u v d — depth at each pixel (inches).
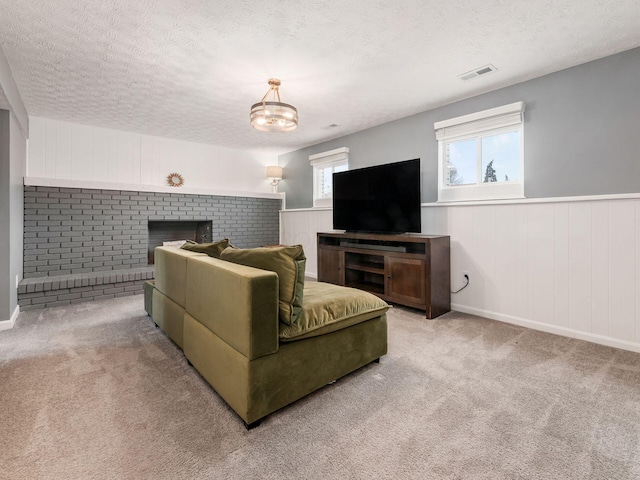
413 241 124.4
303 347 64.8
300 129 171.8
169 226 207.6
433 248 120.4
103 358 86.4
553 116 105.7
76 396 67.6
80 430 56.7
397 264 129.6
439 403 65.3
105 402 65.5
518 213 113.3
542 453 51.2
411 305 125.0
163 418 60.4
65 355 88.0
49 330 108.1
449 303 130.5
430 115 140.9
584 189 99.9
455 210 130.8
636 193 90.0
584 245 99.4
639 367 80.7
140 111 145.0
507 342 97.6
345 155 182.7
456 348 93.0
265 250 66.4
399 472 47.5
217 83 115.3
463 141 132.6
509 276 116.0
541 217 108.0
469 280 126.9
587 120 99.0
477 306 124.8
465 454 51.1
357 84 115.7
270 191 240.4
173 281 92.7
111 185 166.1
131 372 78.4
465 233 127.8
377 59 97.9
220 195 206.4
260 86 117.7
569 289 102.6
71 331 107.3
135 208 174.2
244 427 58.0
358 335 76.4
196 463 49.3
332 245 163.3
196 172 205.9
